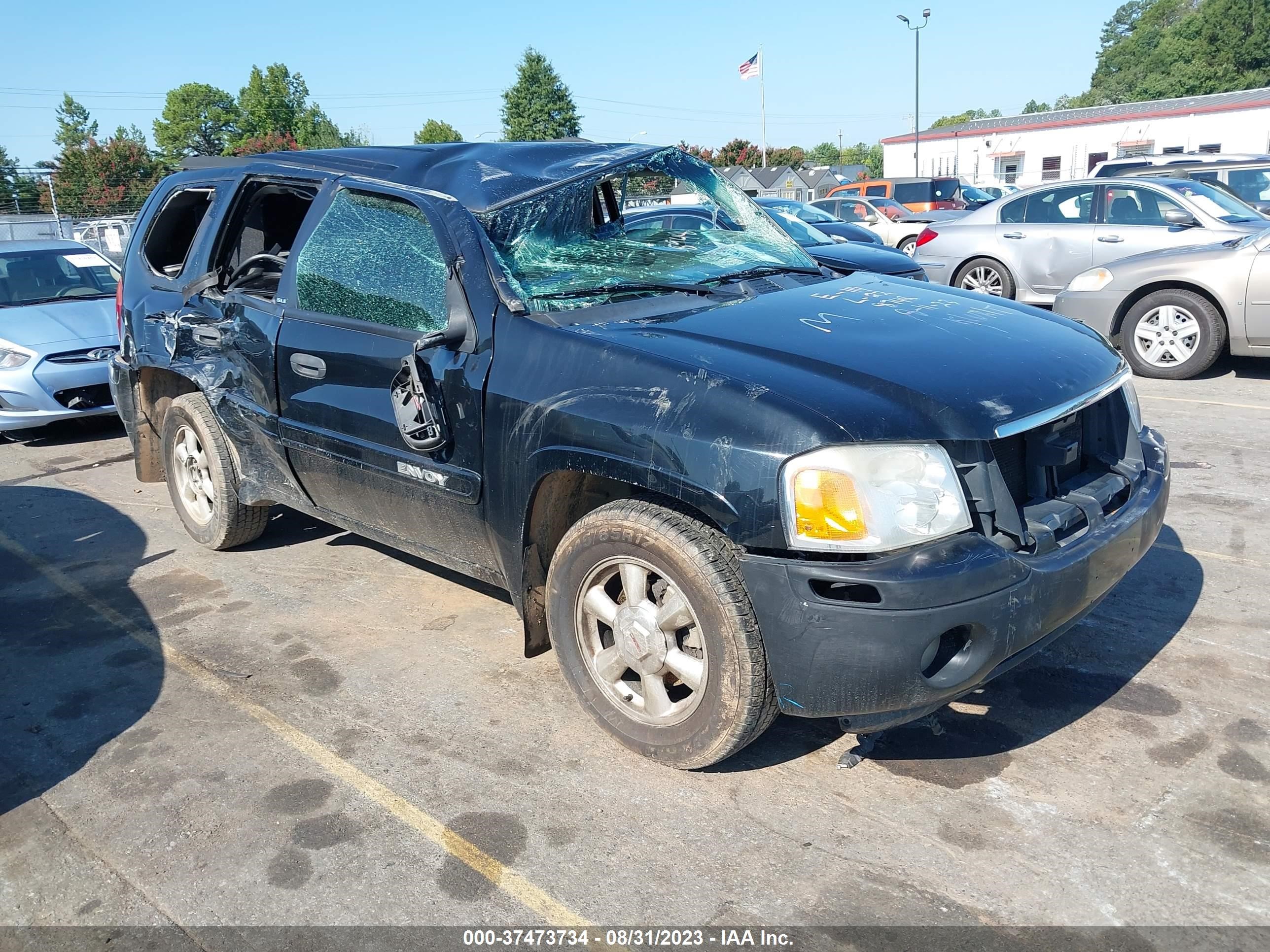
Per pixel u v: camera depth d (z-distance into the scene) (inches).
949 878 95.5
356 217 144.9
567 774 115.6
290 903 96.7
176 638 157.4
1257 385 296.2
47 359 283.9
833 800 108.3
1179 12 3395.7
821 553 96.6
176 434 190.7
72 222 940.6
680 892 95.5
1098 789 107.7
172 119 3383.4
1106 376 119.0
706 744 108.1
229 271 173.6
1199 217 349.1
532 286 127.0
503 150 150.5
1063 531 106.2
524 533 121.0
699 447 100.9
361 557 189.2
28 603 175.0
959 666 98.3
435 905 95.5
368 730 127.3
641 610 111.7
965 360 110.7
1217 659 133.6
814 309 127.6
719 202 168.2
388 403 135.3
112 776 120.0
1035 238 390.3
